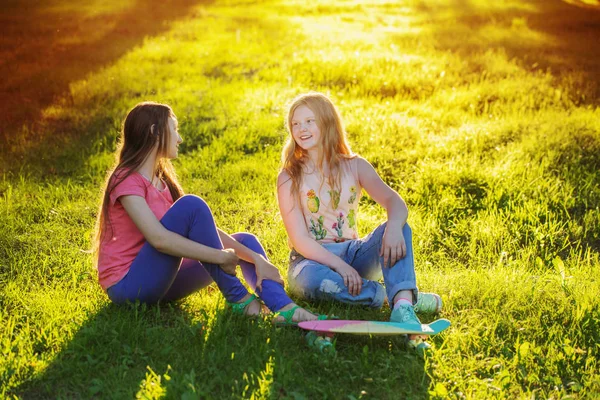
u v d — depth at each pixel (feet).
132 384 8.83
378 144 21.42
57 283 12.67
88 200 17.84
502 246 15.20
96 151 22.67
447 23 50.47
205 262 10.39
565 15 53.67
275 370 9.17
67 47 40.83
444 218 16.81
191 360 9.38
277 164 20.61
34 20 49.65
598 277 13.14
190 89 30.01
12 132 24.67
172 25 49.08
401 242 10.58
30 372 9.15
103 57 37.76
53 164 21.57
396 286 10.41
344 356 9.79
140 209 10.17
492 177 18.43
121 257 10.73
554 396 9.04
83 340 9.78
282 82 31.32
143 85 30.81
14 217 16.35
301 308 10.41
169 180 11.72
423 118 25.43
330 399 8.72
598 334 10.61
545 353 10.16
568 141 20.81
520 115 25.02
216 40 42.32
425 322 11.12
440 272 13.58
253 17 55.01
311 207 11.60
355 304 11.29
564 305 11.52
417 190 18.15
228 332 10.16
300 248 11.41
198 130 23.90
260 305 10.75
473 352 10.04
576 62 36.17
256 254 10.82
